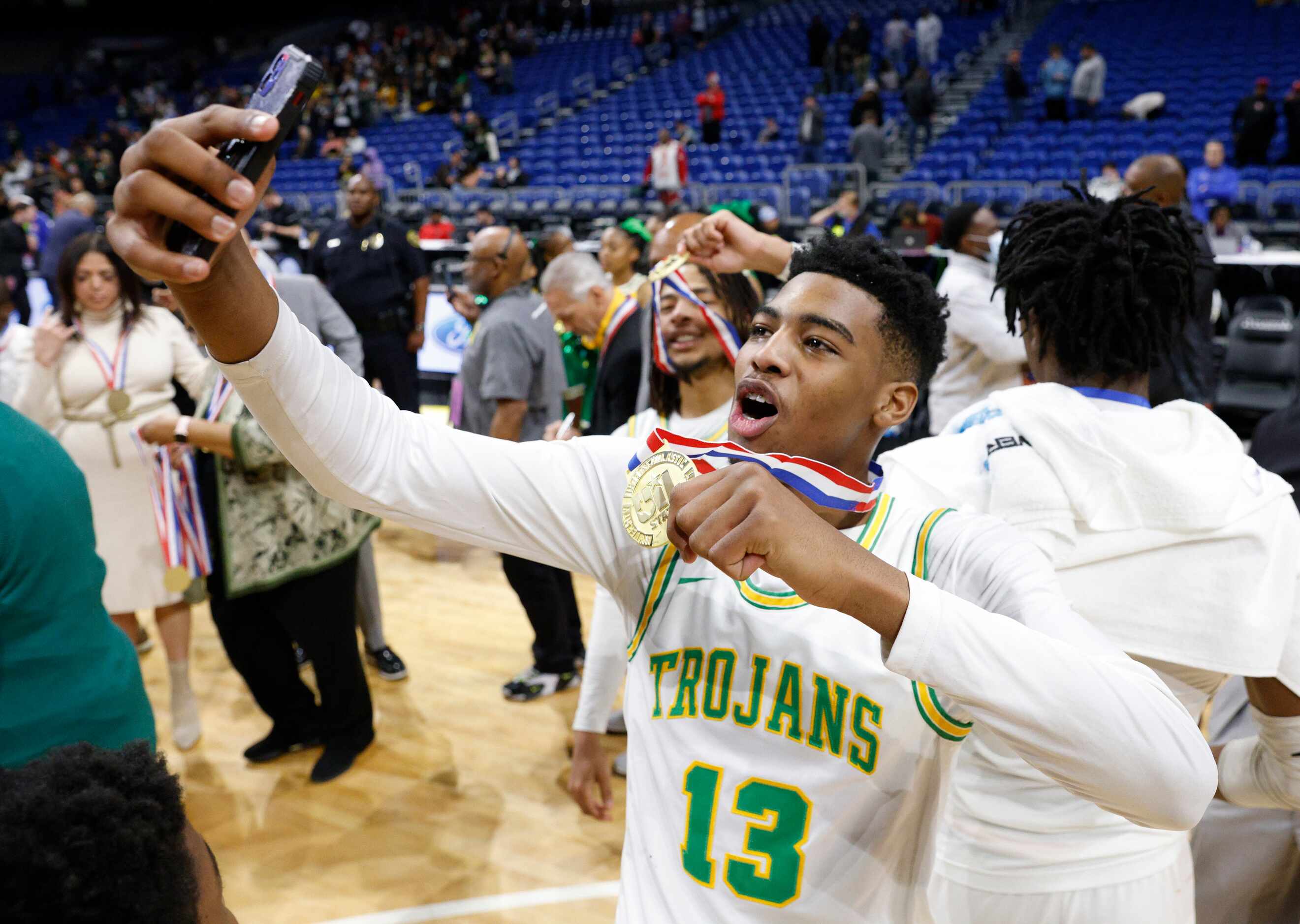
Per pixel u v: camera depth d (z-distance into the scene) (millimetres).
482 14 20547
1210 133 10828
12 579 1395
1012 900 1210
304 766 3178
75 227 7066
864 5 17375
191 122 745
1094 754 767
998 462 1238
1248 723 1548
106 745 1521
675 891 966
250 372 876
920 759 937
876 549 976
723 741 963
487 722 3404
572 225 11055
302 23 23938
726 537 739
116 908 661
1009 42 15109
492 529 1013
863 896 936
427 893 2553
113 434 3092
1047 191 9539
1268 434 1717
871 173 10781
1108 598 1191
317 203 12016
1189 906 1277
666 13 19953
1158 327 1288
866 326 962
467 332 6523
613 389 3160
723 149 12617
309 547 2908
